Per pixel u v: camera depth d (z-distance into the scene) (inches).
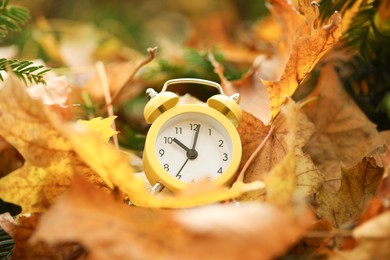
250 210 12.5
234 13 49.4
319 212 15.6
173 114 16.5
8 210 19.2
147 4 55.2
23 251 14.7
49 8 48.4
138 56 37.7
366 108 22.2
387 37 21.5
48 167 14.6
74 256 14.6
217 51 26.4
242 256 12.1
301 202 13.2
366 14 20.9
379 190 15.1
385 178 15.1
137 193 14.1
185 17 57.7
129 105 26.9
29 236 14.7
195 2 57.7
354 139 18.9
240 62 29.7
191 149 16.3
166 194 16.2
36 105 14.0
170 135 16.4
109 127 16.0
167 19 56.7
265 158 16.7
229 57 29.5
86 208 12.9
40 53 33.9
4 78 18.3
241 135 17.3
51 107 18.9
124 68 26.8
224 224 12.3
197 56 25.5
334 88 19.4
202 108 16.6
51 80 20.5
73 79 26.9
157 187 16.0
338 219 15.6
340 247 14.1
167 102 16.7
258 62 24.0
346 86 22.5
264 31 32.6
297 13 18.6
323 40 17.1
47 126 14.3
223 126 16.5
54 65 33.5
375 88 22.6
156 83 26.8
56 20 47.4
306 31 18.4
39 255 14.6
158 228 12.7
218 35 43.1
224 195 13.3
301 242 14.3
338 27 16.8
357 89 22.5
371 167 15.8
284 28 20.5
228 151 16.4
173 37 53.5
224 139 16.5
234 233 12.2
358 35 21.6
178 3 58.1
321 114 19.3
